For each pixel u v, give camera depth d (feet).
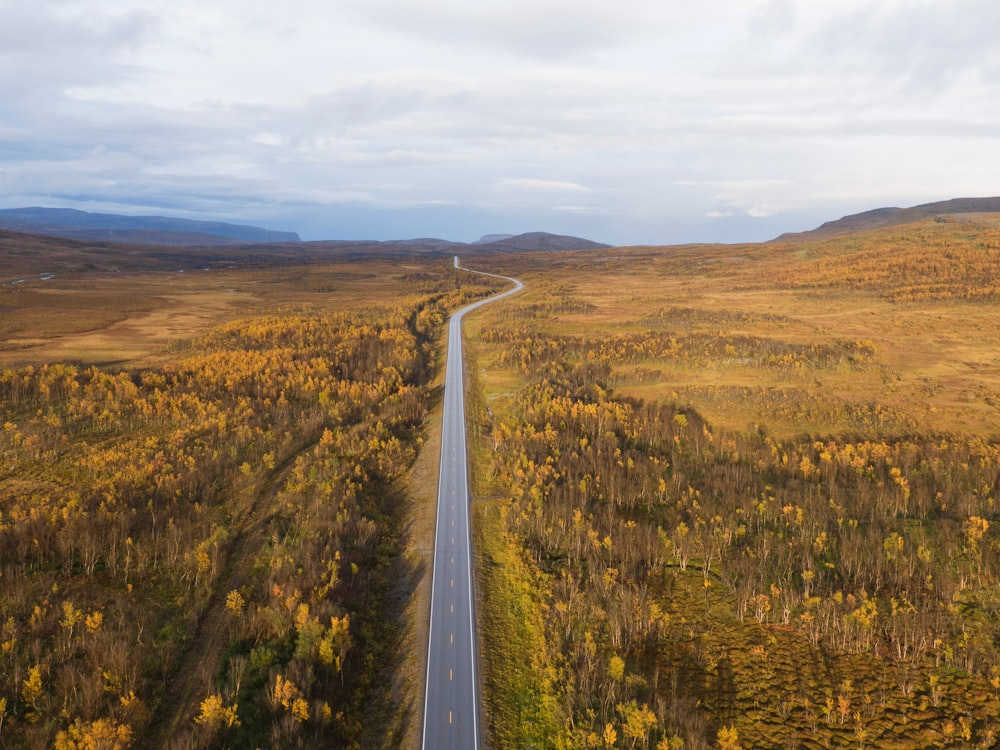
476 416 364.79
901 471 276.62
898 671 164.25
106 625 173.68
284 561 203.72
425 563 219.00
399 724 150.61
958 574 200.75
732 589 202.59
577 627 183.21
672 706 152.56
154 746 139.74
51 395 327.47
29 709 142.82
